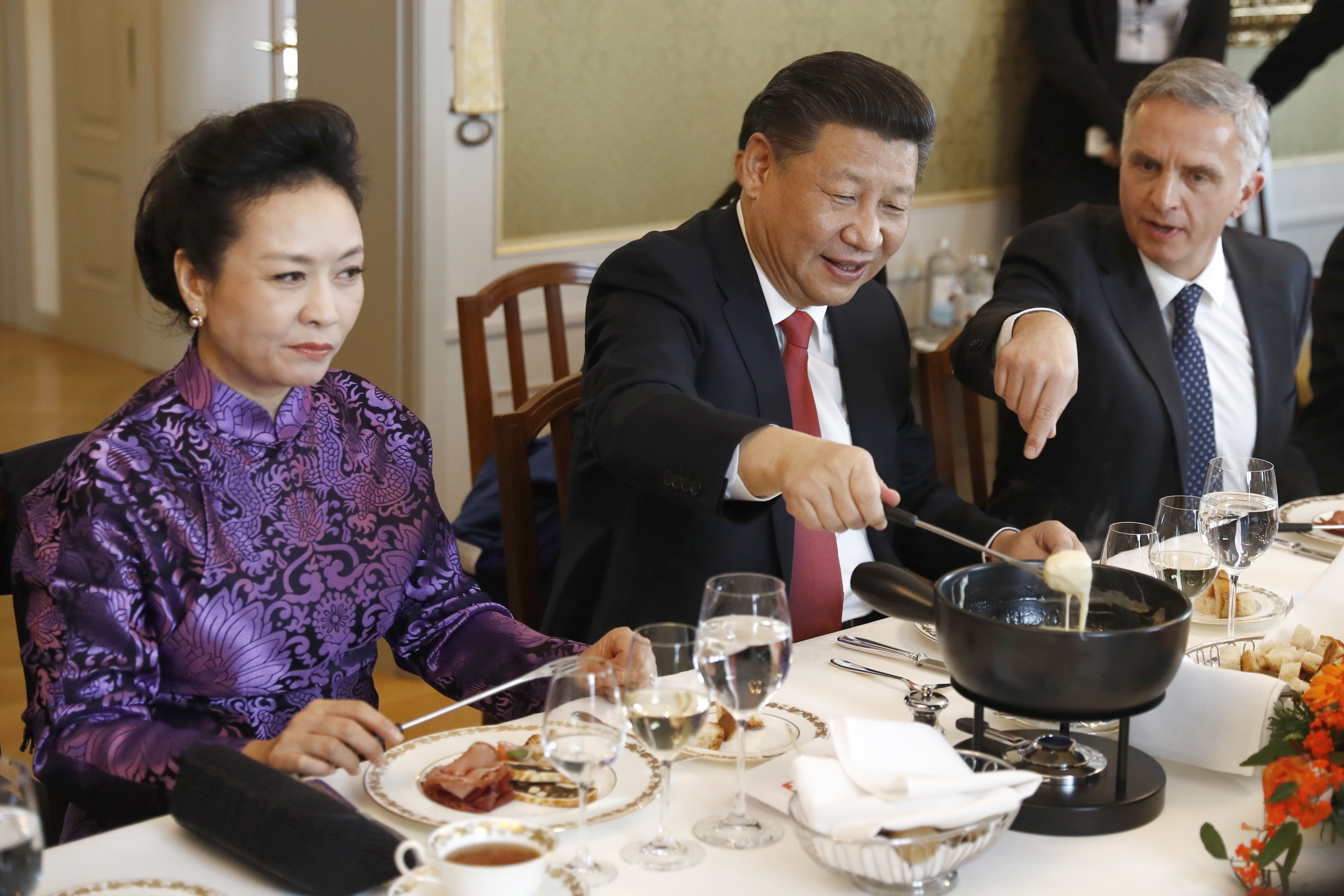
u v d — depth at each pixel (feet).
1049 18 13.74
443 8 10.98
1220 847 3.27
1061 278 7.34
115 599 4.08
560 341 9.09
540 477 7.98
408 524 4.79
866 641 4.91
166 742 3.86
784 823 3.60
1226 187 7.18
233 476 4.33
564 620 6.05
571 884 3.16
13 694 9.48
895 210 5.44
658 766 3.87
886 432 6.07
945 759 3.50
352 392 4.79
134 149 17.21
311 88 11.94
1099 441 7.33
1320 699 3.35
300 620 4.45
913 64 14.24
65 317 19.20
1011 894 3.27
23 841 2.85
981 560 5.78
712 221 5.92
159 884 3.13
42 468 4.68
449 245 11.53
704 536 5.60
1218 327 7.71
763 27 13.17
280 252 4.11
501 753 3.89
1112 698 3.46
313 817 3.14
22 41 18.67
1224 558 5.02
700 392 5.60
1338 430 8.99
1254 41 16.35
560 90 11.99
